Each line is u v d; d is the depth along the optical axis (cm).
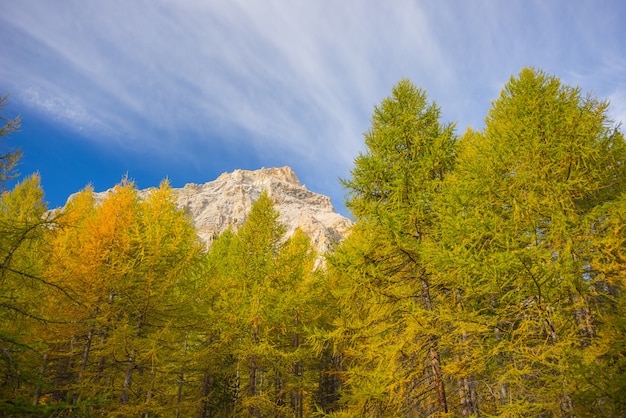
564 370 670
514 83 1152
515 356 771
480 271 767
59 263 1130
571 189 856
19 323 833
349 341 1014
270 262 1720
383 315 975
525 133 958
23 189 1488
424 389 905
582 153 870
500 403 902
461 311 856
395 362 905
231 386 1845
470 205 893
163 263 1298
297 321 1831
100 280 1173
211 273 1491
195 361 1441
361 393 862
